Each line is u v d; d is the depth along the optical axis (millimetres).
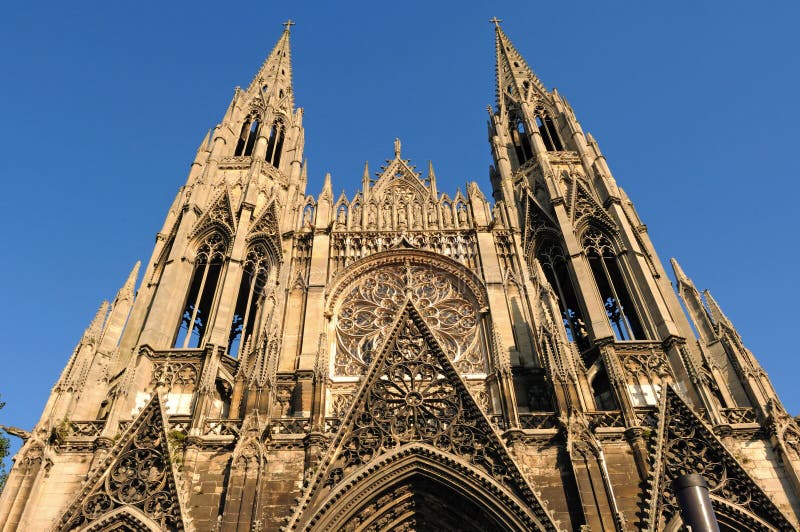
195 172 63375
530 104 75312
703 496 24000
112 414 40750
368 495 36594
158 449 38719
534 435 38969
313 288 52500
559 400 40344
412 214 60781
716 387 43938
